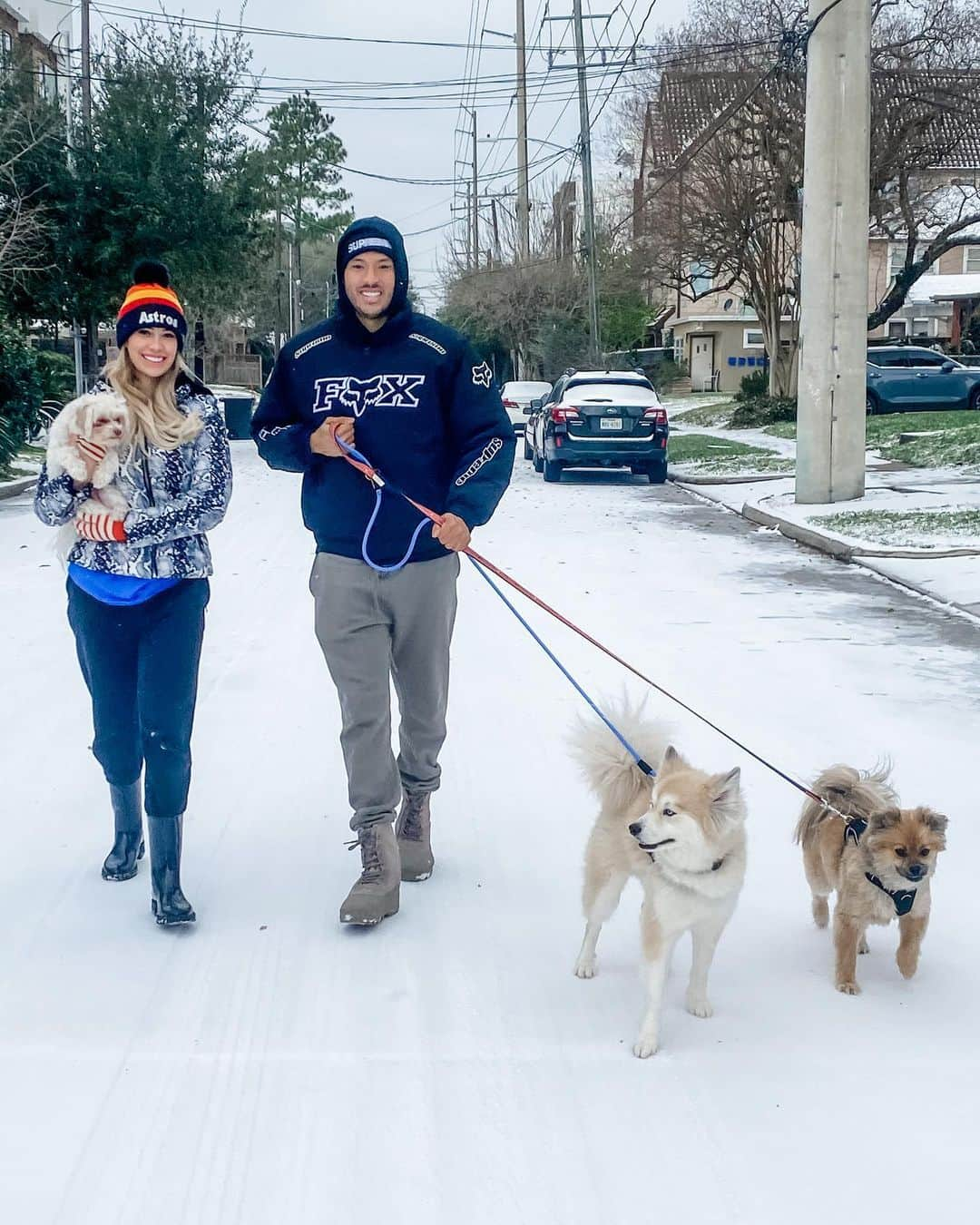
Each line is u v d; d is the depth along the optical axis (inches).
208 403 170.1
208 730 262.1
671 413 1611.7
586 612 390.6
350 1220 110.2
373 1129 123.6
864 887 152.7
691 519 639.8
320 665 317.7
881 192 1205.1
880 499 626.5
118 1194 113.2
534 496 754.8
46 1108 126.2
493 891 184.4
